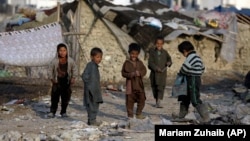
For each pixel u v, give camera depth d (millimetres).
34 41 16469
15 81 18688
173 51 23641
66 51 11961
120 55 21797
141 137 9734
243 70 26875
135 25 21859
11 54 15906
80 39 21203
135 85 11727
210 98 16953
